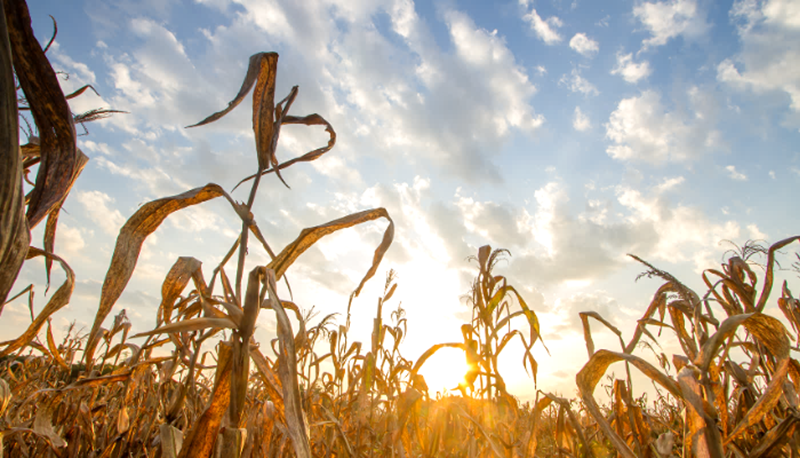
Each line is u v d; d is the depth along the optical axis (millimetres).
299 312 2199
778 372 1840
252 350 1788
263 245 1905
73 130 1199
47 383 3842
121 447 2600
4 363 3912
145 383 3336
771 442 1881
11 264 875
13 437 3111
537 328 3086
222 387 1594
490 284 3359
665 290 2775
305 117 2307
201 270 2107
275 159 1986
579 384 2020
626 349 2793
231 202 1799
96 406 3223
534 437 3074
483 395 3502
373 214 2197
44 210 1150
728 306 2768
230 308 1562
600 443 3861
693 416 1829
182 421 2848
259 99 1964
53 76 1146
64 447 2773
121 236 1657
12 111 845
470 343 3242
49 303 1655
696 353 2439
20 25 1087
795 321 2932
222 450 1429
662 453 2506
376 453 4281
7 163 824
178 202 1767
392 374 4145
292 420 1385
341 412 4676
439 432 3498
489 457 3396
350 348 5020
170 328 1448
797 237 2588
